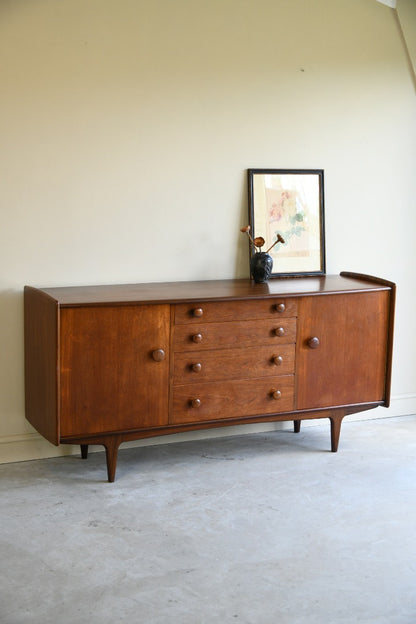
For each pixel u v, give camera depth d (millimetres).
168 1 3904
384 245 4578
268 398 3861
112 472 3641
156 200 4020
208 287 3916
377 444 4223
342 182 4426
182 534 3152
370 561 2973
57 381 3408
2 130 3670
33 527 3180
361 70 4379
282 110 4230
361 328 3996
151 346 3580
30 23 3656
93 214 3900
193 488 3598
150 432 3668
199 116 4051
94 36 3781
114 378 3541
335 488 3635
